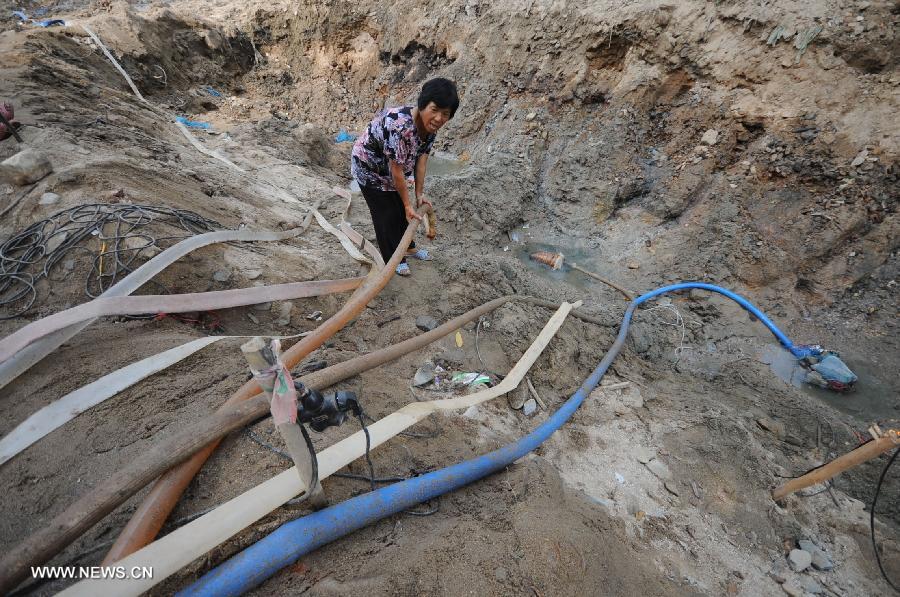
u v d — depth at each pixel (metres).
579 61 7.21
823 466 2.71
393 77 10.40
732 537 2.64
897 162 4.80
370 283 3.28
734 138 5.83
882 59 5.00
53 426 1.94
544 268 5.83
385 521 1.87
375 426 2.19
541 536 1.87
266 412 1.95
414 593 1.57
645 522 2.54
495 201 6.47
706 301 5.13
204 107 9.18
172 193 4.05
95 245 3.02
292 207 5.36
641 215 6.21
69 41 7.26
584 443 3.02
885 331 4.64
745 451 3.21
